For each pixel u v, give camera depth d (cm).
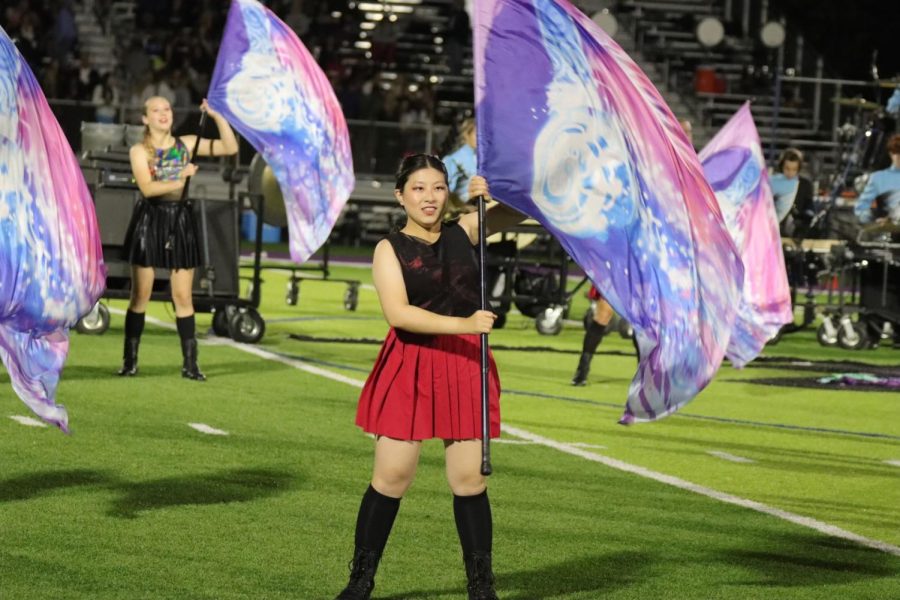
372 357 1838
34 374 834
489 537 741
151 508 943
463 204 1925
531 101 793
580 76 802
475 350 737
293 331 2123
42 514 914
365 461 1134
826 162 4212
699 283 833
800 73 4416
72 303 851
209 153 1541
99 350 1742
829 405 1617
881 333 2339
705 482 1125
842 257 2294
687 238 828
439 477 1083
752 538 942
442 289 736
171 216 1519
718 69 4606
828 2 4619
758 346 1362
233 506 959
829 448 1320
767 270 1381
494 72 789
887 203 2311
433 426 726
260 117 1495
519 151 790
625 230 809
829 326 2353
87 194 862
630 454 1231
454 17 4694
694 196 834
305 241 1509
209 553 841
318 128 1504
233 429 1248
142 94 4031
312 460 1128
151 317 2202
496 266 2262
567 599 782
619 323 2264
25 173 832
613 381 1734
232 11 1498
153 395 1415
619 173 805
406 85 4369
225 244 1888
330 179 1512
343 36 4722
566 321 2552
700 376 836
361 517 746
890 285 2323
